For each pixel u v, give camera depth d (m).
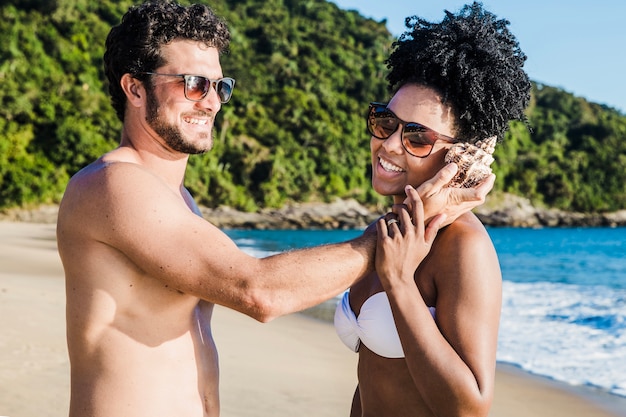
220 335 9.52
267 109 87.31
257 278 1.78
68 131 62.47
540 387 7.24
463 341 1.73
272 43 104.19
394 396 1.95
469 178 1.91
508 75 1.94
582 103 114.69
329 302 13.62
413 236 1.81
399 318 1.78
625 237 65.25
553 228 90.50
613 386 7.27
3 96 63.06
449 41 1.92
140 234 1.79
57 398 5.64
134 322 1.88
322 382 7.07
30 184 59.16
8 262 20.14
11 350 7.20
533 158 96.50
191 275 1.81
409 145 1.98
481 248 1.81
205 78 1.99
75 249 1.88
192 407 1.97
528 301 14.35
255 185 76.44
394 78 2.08
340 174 82.31
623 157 100.06
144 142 2.02
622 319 11.24
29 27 74.62
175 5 2.02
